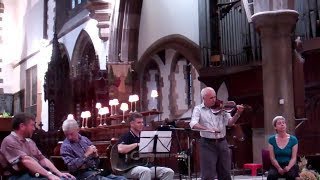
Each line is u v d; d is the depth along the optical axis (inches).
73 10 1071.6
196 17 769.6
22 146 281.0
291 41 565.6
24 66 1337.4
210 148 315.6
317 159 428.1
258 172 574.6
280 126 354.6
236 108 319.9
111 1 870.4
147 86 879.1
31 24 1310.3
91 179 311.7
